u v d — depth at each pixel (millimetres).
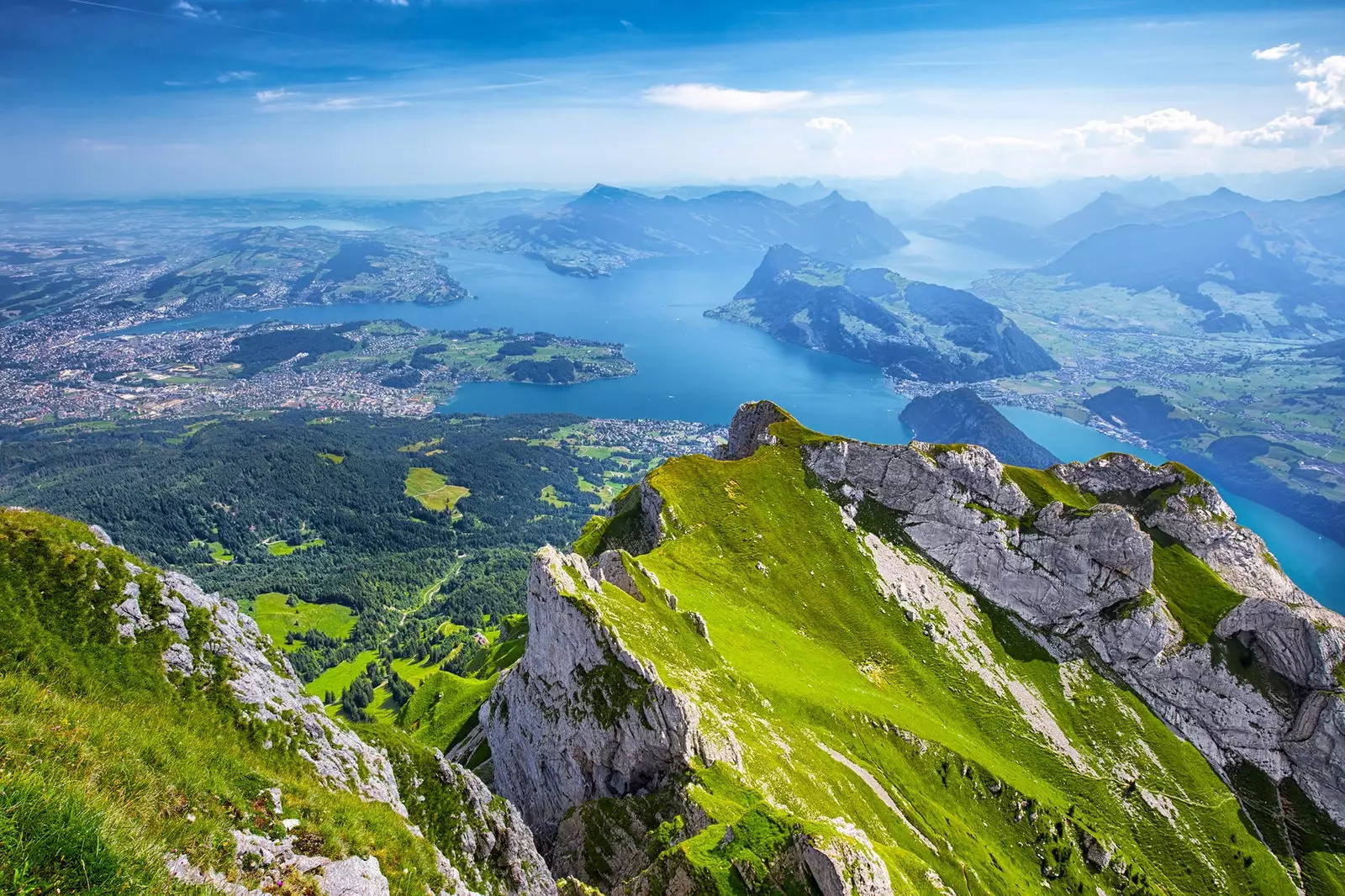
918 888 68688
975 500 178875
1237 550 181500
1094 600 166250
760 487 173250
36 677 35844
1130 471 194000
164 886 24234
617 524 172500
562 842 83625
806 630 143875
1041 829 119125
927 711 137500
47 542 41812
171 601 44812
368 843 37781
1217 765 150875
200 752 35719
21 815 22469
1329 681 148750
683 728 82438
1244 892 130375
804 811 81375
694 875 60344
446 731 137625
